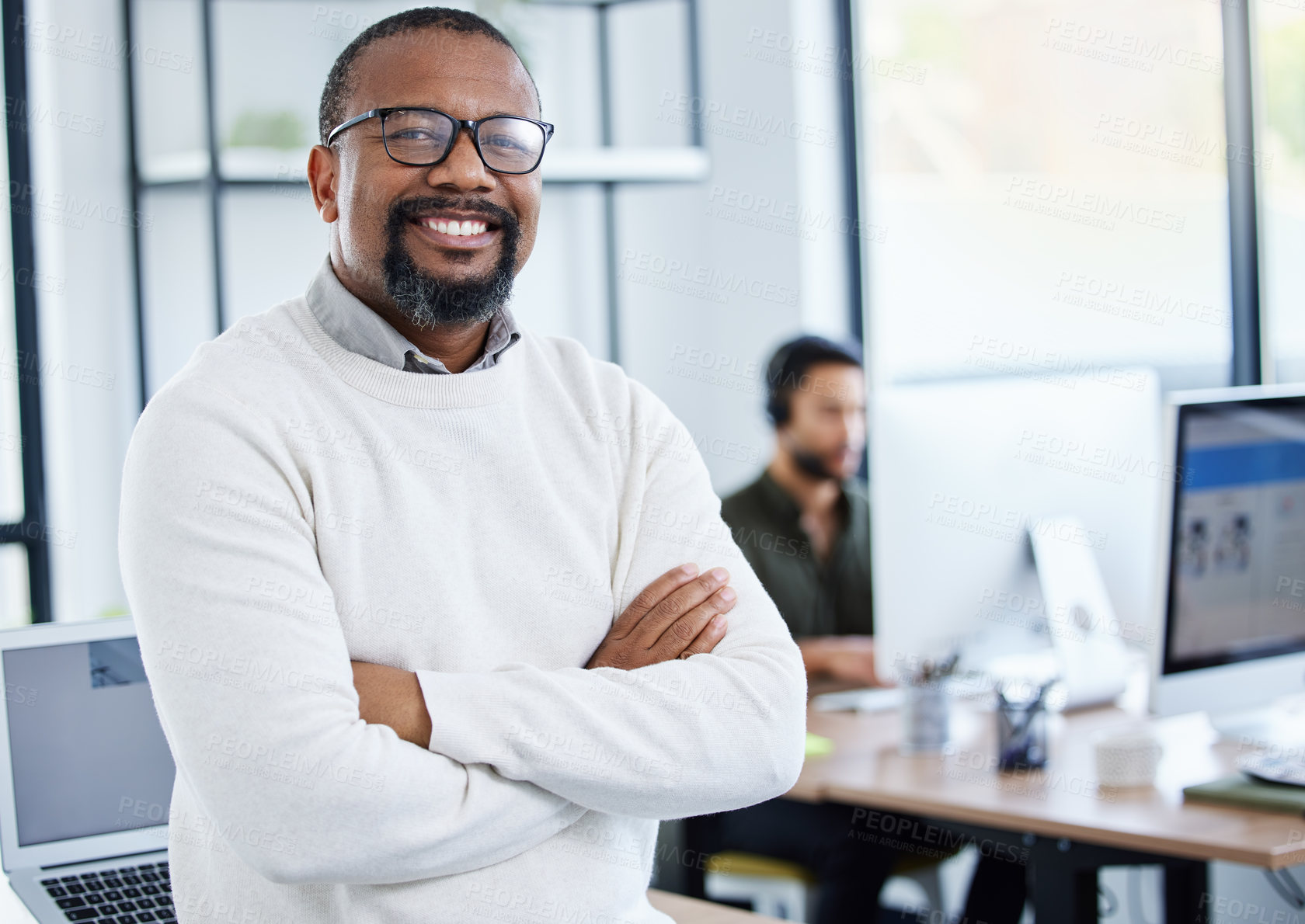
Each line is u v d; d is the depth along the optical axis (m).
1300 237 3.36
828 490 2.99
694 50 3.82
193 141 3.38
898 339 3.88
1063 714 2.30
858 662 2.54
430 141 1.16
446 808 1.03
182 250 3.38
